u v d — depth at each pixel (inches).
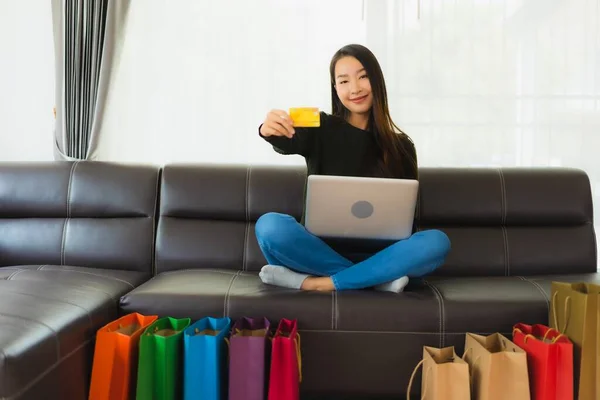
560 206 86.8
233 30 102.0
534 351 56.7
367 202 64.4
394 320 63.7
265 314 64.0
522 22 99.9
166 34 102.3
